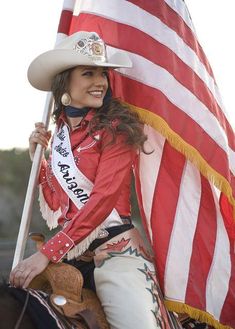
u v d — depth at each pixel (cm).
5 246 2173
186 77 904
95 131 780
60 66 798
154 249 876
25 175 3141
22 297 681
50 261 729
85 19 927
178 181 887
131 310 744
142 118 860
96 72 796
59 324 672
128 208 816
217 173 888
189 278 869
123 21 906
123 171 764
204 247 886
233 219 916
